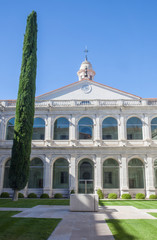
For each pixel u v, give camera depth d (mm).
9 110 35031
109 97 36625
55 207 19078
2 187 32406
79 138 33781
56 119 34781
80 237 9586
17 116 27141
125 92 36719
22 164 25844
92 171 32656
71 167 32125
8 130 34625
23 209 17734
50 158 32594
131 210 17703
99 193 30062
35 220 13055
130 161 32938
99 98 36625
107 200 27875
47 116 34469
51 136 33625
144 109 34031
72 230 10766
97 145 32656
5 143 33844
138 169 32625
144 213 16031
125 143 32750
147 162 31984
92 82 37219
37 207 19062
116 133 33688
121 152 32375
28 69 28484
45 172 32156
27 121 26906
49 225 11773
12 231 10617
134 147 32188
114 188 31828
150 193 30828
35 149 32969
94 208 16391
